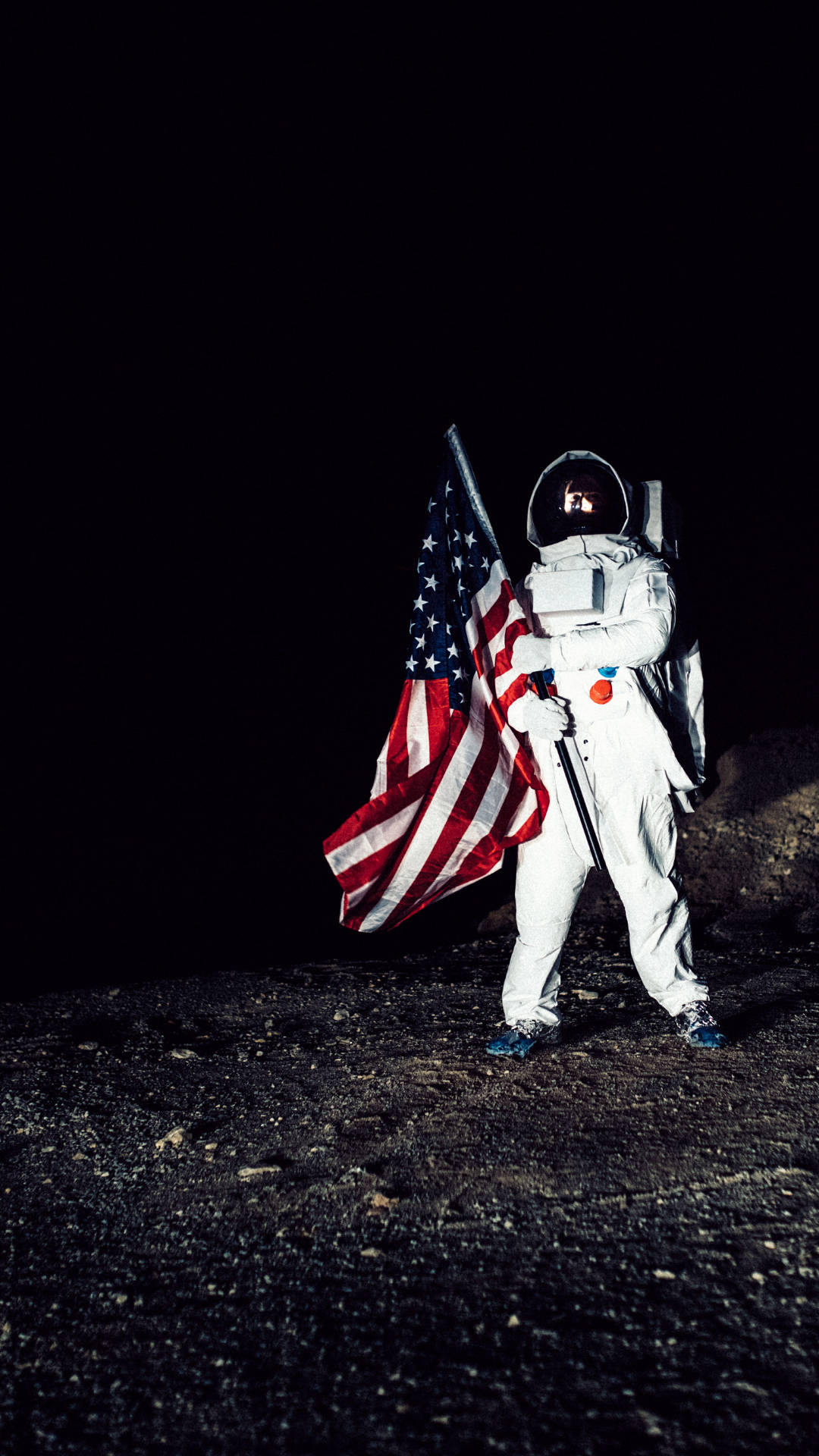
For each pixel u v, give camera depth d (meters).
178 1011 4.82
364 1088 3.41
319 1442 1.69
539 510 3.44
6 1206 2.90
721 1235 2.17
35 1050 4.32
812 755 7.42
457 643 3.47
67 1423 1.84
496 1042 3.48
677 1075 3.10
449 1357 1.88
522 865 3.40
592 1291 2.03
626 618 3.21
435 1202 2.51
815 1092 2.85
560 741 3.22
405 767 3.48
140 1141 3.26
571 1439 1.62
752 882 6.22
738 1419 1.62
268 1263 2.35
